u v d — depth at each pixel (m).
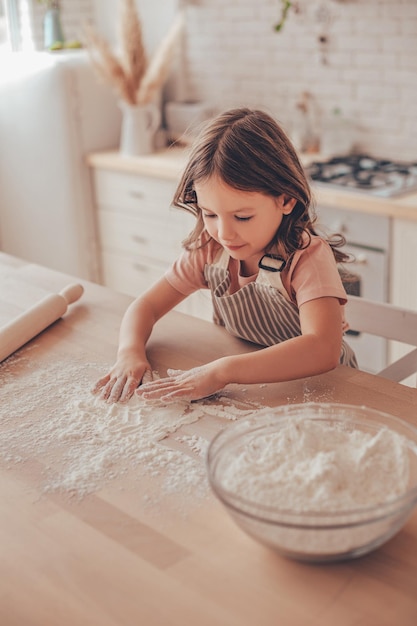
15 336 1.49
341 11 3.18
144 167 3.32
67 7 4.00
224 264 1.51
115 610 0.82
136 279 3.65
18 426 1.22
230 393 1.27
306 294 1.35
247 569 0.87
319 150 3.38
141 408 1.24
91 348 1.49
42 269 1.93
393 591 0.82
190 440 1.14
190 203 1.43
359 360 2.83
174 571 0.87
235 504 0.84
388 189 2.71
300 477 0.91
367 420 1.04
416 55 3.01
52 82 3.46
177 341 1.49
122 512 0.98
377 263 2.67
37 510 1.00
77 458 1.11
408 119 3.13
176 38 3.40
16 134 3.68
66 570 0.89
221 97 3.74
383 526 0.82
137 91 3.43
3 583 0.87
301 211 1.35
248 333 1.51
